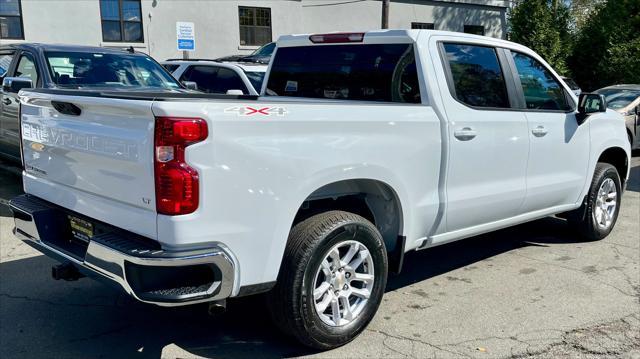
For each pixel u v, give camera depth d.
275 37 22.55
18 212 3.93
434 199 4.22
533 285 4.89
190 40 16.08
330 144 3.48
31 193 4.04
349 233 3.60
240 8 21.70
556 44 22.12
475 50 4.68
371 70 4.62
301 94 5.18
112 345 3.75
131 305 4.37
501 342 3.83
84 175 3.43
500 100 4.83
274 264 3.29
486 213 4.70
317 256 3.43
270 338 3.84
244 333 3.92
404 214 4.00
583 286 4.87
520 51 5.10
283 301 3.39
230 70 9.50
